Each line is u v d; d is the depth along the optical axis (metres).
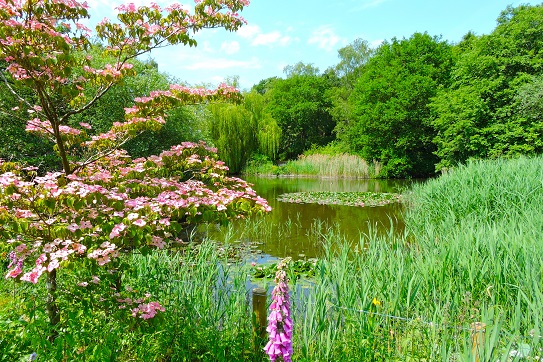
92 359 2.72
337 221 12.15
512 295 4.02
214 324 3.74
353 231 10.74
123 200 3.04
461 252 4.69
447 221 7.43
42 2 3.06
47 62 2.88
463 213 8.54
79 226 2.78
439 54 29.20
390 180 27.27
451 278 4.20
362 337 3.45
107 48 3.83
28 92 8.38
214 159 4.13
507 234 5.20
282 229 10.96
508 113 19.16
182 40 3.66
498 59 19.75
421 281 4.12
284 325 2.22
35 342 2.54
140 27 3.56
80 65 3.67
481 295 3.94
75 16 3.26
